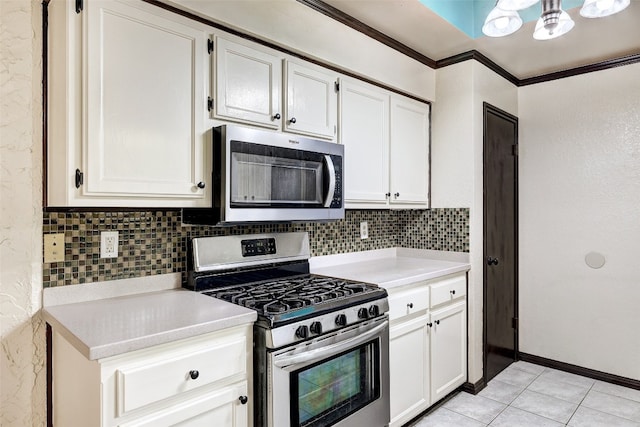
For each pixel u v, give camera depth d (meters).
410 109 2.74
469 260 2.74
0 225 1.45
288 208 1.87
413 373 2.24
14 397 1.47
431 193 2.95
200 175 1.64
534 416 2.39
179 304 1.59
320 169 2.03
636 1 2.05
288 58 1.96
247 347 1.47
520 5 1.66
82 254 1.62
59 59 1.37
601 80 2.88
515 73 3.14
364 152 2.38
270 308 1.55
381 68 2.44
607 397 2.63
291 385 1.53
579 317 2.98
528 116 3.22
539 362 3.18
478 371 2.76
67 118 1.33
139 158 1.47
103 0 1.38
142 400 1.19
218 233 2.05
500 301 3.04
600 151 2.88
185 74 1.59
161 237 1.84
